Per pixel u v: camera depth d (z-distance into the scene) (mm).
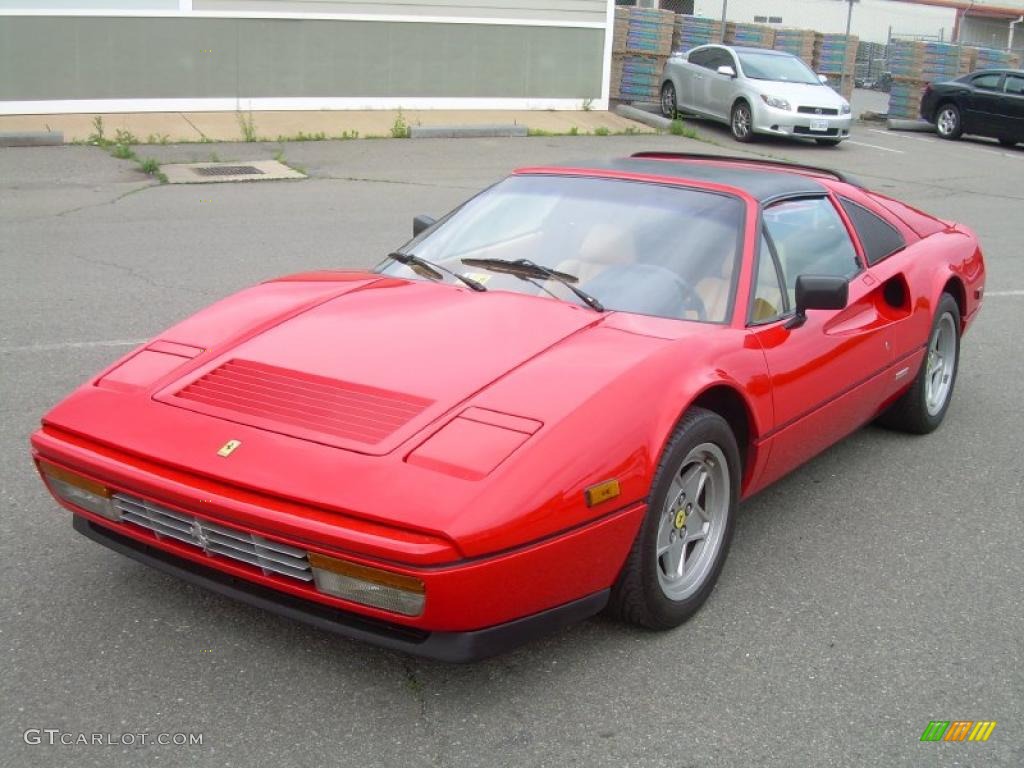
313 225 9977
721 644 3416
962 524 4457
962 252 5562
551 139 16297
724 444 3502
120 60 15422
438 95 17750
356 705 2998
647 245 3975
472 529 2688
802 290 3879
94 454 3117
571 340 3441
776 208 4258
